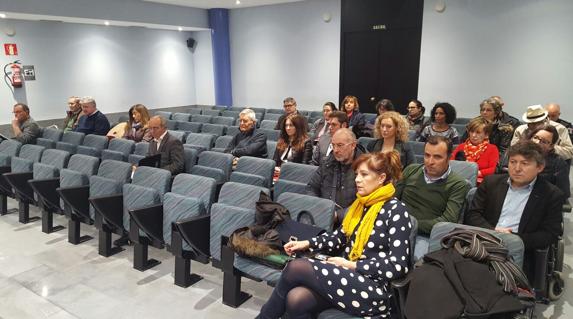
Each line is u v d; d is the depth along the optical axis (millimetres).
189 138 5477
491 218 2469
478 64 7148
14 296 2807
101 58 8688
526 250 2305
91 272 3143
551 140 2975
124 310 2641
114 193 3361
